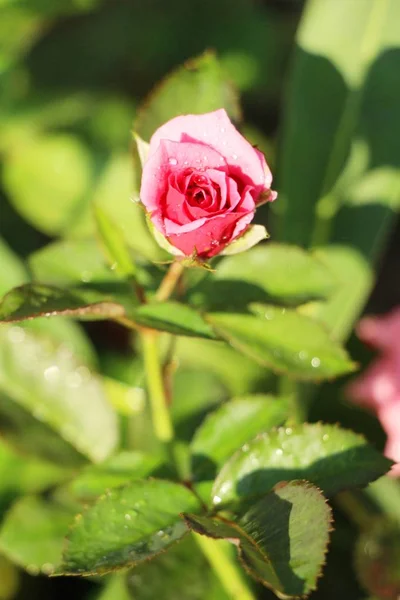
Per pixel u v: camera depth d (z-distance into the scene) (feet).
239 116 1.76
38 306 1.63
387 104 2.21
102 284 1.74
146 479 1.69
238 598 1.79
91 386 1.91
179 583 1.80
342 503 2.06
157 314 1.68
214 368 2.15
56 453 1.90
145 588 1.79
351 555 2.09
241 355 2.16
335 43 2.17
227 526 1.61
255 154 1.58
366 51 2.16
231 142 1.58
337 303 2.12
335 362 1.73
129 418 1.98
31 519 1.88
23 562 1.86
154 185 1.57
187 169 1.58
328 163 2.15
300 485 1.58
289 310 1.74
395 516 2.03
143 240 2.18
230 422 1.75
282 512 1.58
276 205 2.16
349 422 2.12
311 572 1.56
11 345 1.91
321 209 2.15
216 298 1.74
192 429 1.96
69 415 1.91
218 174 1.57
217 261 1.73
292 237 2.15
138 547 1.62
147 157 1.62
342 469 1.66
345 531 2.10
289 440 1.67
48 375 1.91
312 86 2.17
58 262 1.76
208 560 1.81
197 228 1.57
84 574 1.58
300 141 2.16
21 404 1.91
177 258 1.60
